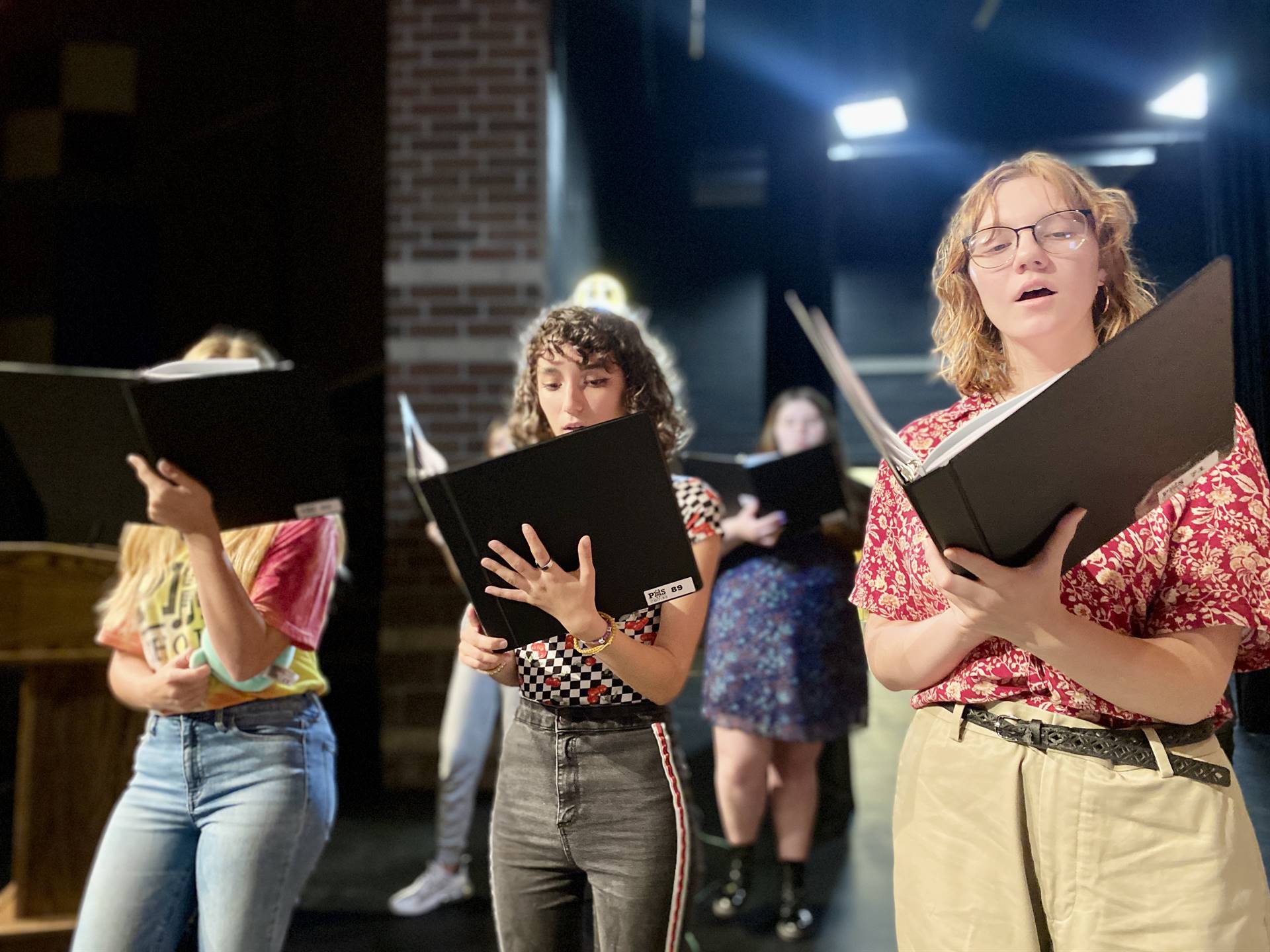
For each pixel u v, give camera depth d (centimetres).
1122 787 101
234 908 158
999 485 88
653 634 156
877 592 124
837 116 760
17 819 260
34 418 187
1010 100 618
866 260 931
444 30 482
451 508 125
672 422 167
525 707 156
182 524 153
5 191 659
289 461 154
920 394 890
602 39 689
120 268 661
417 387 477
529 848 151
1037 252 111
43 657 255
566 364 157
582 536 128
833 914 309
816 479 303
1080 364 84
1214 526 101
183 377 146
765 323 908
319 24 614
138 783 168
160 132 658
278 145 635
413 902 315
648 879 145
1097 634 95
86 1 652
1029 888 106
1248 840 101
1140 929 98
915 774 116
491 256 478
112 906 160
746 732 304
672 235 1083
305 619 171
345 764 496
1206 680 97
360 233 604
